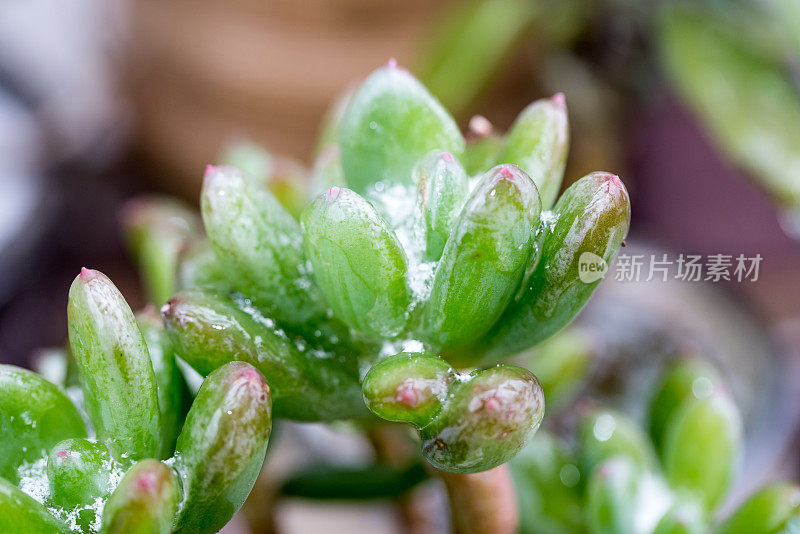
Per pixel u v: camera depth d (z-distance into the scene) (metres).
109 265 0.58
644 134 0.58
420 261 0.25
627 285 0.49
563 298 0.25
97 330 0.24
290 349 0.25
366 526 0.42
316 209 0.24
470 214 0.24
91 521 0.24
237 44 0.51
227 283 0.26
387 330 0.25
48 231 0.55
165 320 0.25
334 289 0.25
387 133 0.26
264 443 0.24
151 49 0.54
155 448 0.25
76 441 0.24
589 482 0.29
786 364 0.45
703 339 0.46
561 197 0.25
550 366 0.32
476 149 0.27
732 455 0.29
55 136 0.59
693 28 0.47
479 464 0.24
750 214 0.56
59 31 0.65
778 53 0.46
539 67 0.55
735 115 0.43
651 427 0.31
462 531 0.27
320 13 0.49
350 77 0.51
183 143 0.57
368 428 0.29
